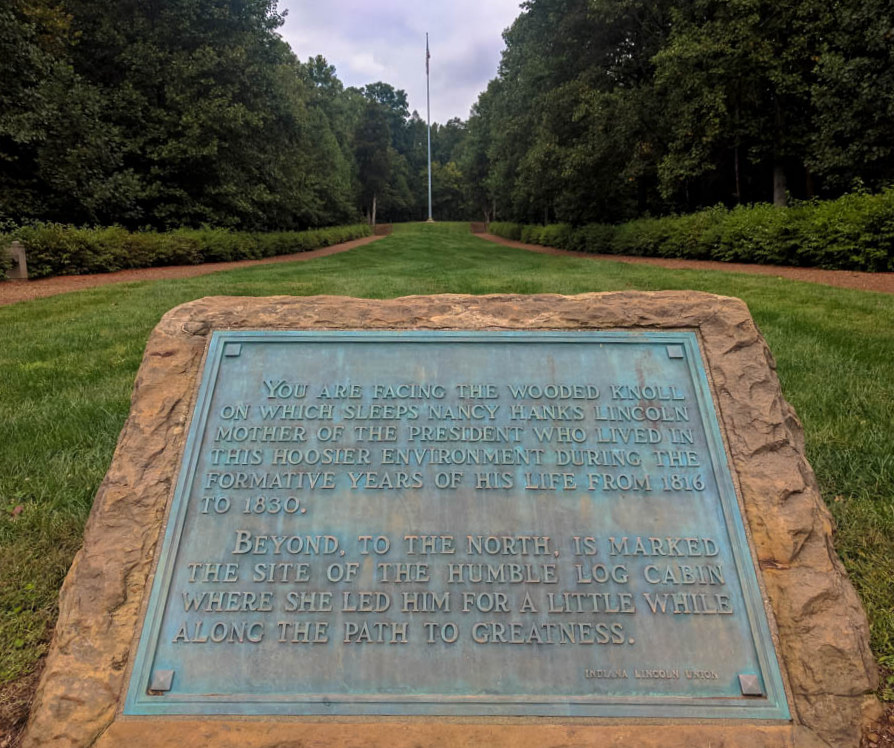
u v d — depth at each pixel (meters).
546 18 26.44
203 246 20.14
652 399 2.96
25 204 18.38
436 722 2.13
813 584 2.43
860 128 16.75
